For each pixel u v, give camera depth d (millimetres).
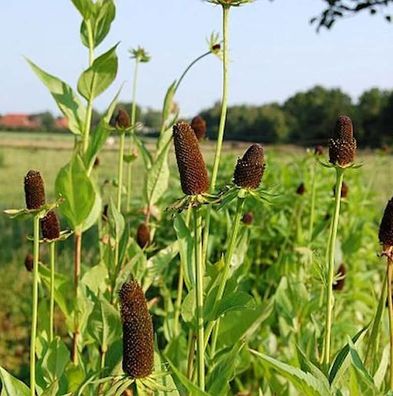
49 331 668
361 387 515
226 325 674
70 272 1879
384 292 556
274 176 1704
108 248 800
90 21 771
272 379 698
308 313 841
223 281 551
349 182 1782
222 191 530
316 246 1318
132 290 449
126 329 446
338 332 886
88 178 736
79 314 745
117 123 801
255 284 1335
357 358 481
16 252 2303
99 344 687
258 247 1386
